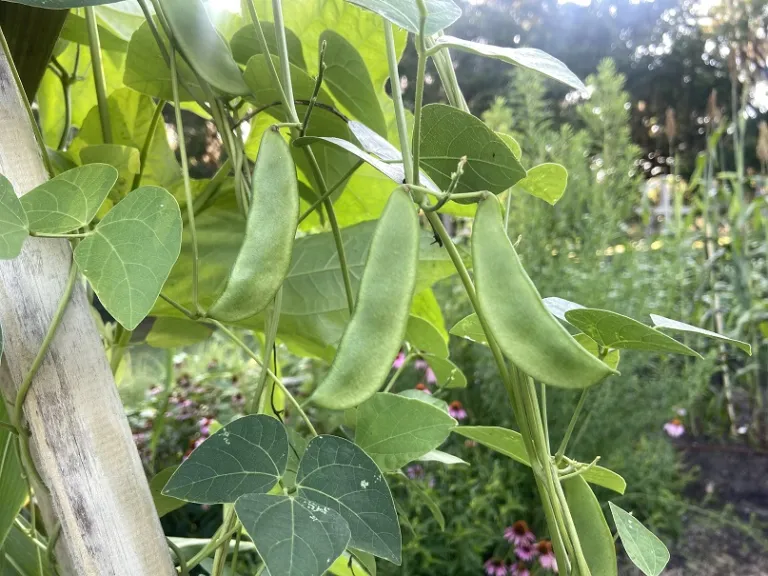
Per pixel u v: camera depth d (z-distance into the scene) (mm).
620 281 1782
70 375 254
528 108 1831
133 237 231
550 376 217
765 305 2031
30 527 431
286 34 380
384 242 240
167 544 288
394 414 353
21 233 222
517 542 1222
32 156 261
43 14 350
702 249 2387
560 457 312
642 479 1457
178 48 336
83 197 242
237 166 351
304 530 220
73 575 326
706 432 2178
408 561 1188
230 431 255
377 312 237
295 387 1763
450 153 268
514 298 225
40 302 250
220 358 2100
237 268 259
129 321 221
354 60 362
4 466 326
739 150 2223
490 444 376
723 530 1586
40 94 579
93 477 256
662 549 306
